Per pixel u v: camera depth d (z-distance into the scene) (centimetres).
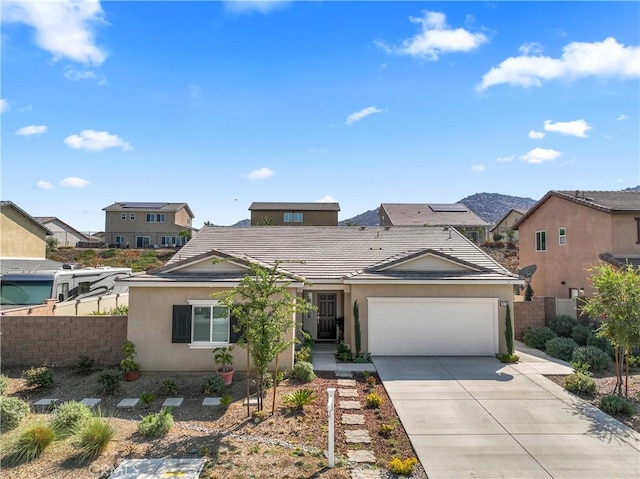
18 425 988
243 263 1639
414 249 2192
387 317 1825
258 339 1090
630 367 1656
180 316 1526
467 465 895
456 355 1816
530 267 2566
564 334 2067
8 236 3108
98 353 1590
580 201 2352
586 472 870
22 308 1698
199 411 1197
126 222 6694
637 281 1273
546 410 1205
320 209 6188
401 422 1116
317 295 2100
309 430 1062
